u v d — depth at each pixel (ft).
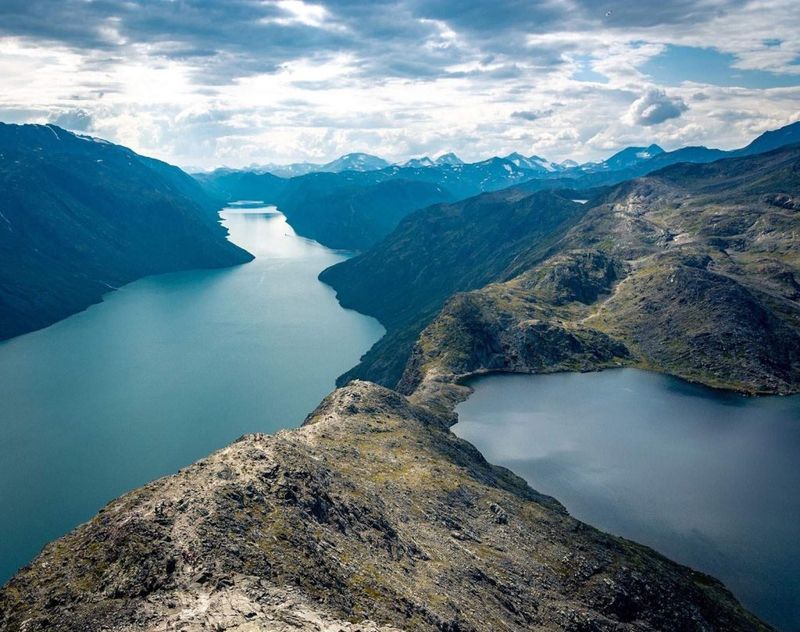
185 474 292.61
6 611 199.93
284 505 274.57
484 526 399.44
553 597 339.16
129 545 218.59
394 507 367.25
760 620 394.52
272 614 190.19
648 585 370.94
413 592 257.96
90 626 180.96
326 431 495.82
